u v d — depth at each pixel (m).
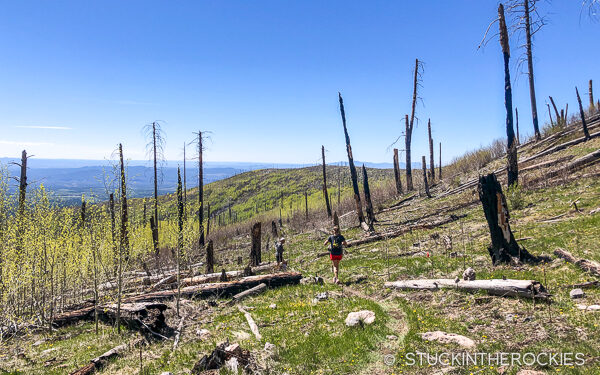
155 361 6.88
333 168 117.56
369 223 22.61
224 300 11.77
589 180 17.16
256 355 6.43
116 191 10.79
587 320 5.72
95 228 10.75
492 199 10.26
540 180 20.09
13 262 10.59
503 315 6.63
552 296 6.94
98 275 11.24
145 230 19.17
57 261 12.70
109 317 10.16
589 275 7.68
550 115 39.44
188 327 9.25
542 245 10.58
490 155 33.31
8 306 10.06
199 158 34.00
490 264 10.33
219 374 5.57
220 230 54.03
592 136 22.94
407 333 6.59
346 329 7.15
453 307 7.64
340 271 13.86
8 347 8.91
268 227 43.16
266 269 17.00
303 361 5.95
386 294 9.74
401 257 14.07
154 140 33.66
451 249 13.10
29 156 20.22
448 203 24.06
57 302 13.31
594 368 4.35
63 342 8.96
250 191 120.69
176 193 15.04
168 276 17.25
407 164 35.78
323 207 47.06
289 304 10.08
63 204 13.12
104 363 6.93
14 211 11.95
